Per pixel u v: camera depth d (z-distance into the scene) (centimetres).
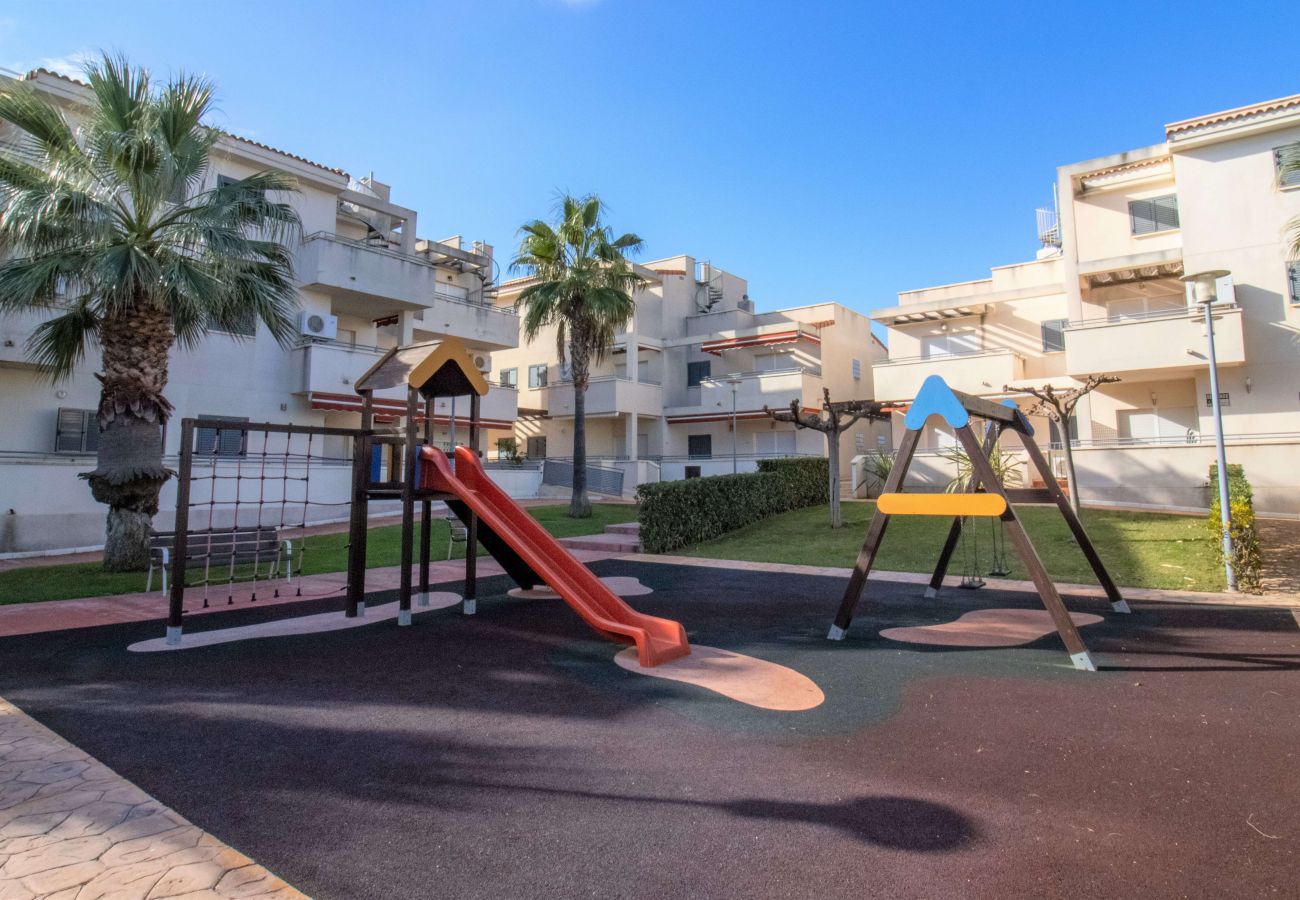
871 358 3459
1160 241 2048
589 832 319
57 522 1463
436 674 591
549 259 2086
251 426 761
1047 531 1415
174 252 1145
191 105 1151
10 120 1060
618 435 3322
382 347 2545
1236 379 1773
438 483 827
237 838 312
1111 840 307
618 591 1000
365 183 2784
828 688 546
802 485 2052
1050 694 523
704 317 3409
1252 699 504
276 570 1033
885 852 299
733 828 322
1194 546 1195
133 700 516
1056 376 2188
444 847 305
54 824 322
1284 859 290
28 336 1502
